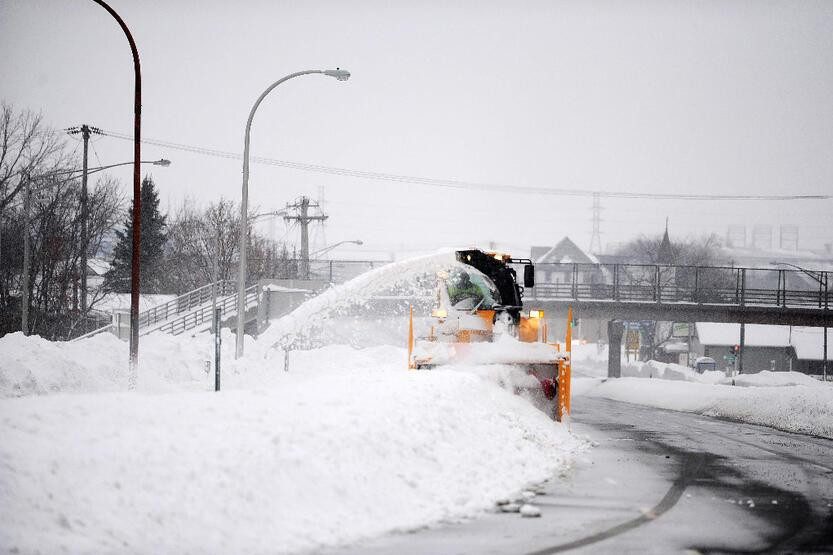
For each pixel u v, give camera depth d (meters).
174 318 165.00
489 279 64.25
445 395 43.31
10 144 169.38
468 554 25.53
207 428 29.70
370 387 42.34
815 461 51.06
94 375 70.69
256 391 37.97
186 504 25.05
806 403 85.12
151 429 28.58
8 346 66.44
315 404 35.84
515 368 56.53
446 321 62.56
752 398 93.69
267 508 26.47
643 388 129.25
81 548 22.19
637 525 30.42
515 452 41.78
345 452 31.20
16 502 23.03
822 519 32.38
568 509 33.09
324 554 24.88
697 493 37.78
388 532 27.81
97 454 25.58
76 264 171.75
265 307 159.75
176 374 82.62
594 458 48.06
